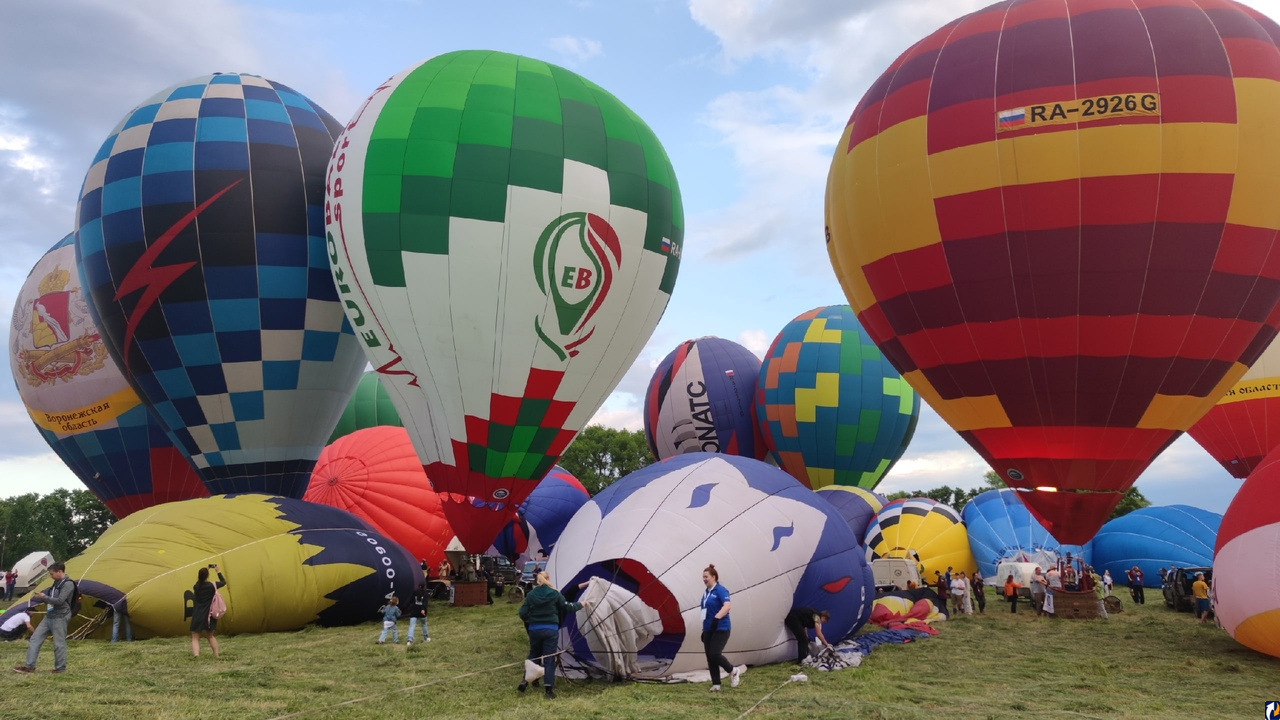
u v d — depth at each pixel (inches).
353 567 566.3
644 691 330.0
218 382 728.3
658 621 361.7
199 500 587.8
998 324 539.2
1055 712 307.7
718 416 1245.7
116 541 527.8
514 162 621.3
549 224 622.8
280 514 582.9
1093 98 510.3
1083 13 538.9
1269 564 425.4
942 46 580.1
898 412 1131.3
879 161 581.0
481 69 663.8
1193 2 540.1
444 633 518.3
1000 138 526.3
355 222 629.3
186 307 719.7
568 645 384.2
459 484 642.8
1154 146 499.8
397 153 622.2
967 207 536.1
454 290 612.4
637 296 666.8
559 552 402.3
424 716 287.3
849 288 647.1
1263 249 506.3
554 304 623.8
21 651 431.2
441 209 611.5
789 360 1149.1
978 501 1031.6
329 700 314.0
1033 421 550.3
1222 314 513.0
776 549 397.7
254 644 470.0
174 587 496.1
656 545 374.9
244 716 283.9
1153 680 383.6
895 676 385.4
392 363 641.6
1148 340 514.3
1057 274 517.0
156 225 722.8
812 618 399.9
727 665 333.7
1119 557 1058.7
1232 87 502.6
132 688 328.5
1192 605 713.0
